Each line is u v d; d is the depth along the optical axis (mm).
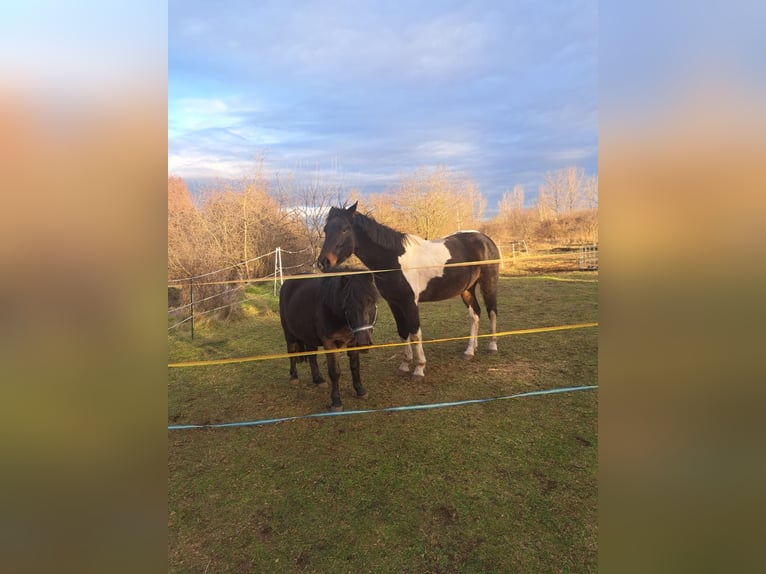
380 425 2875
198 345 5242
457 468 2312
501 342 4715
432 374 3844
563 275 7508
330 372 3127
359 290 2859
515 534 1807
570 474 2221
